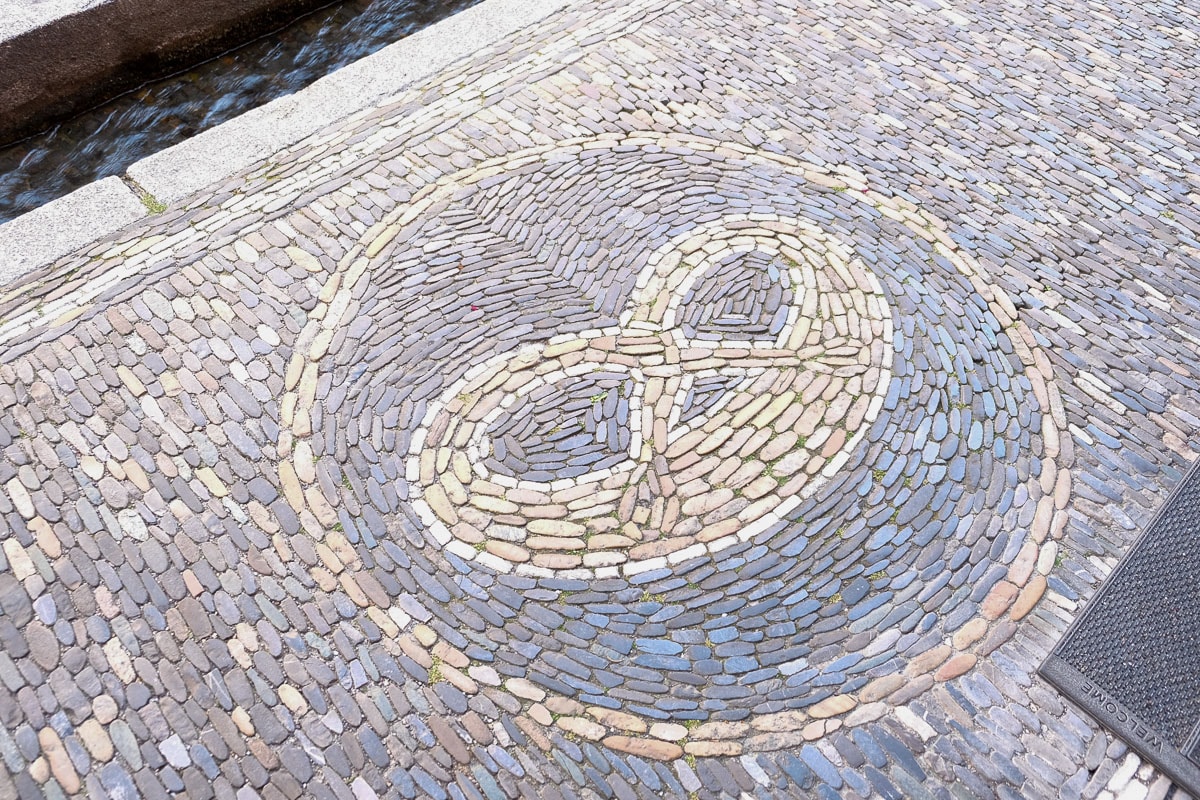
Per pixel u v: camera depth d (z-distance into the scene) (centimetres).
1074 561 462
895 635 436
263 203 596
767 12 743
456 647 426
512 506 470
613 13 736
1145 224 608
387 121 650
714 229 591
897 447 496
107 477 469
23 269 555
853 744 407
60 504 458
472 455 488
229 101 702
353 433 493
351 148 632
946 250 585
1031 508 479
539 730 406
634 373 523
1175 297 572
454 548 455
